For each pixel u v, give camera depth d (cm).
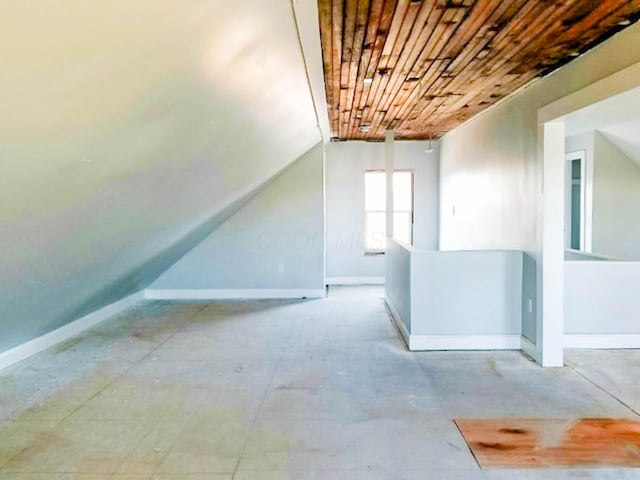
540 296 369
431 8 229
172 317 541
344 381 340
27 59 107
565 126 362
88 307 460
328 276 786
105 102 149
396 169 774
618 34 265
